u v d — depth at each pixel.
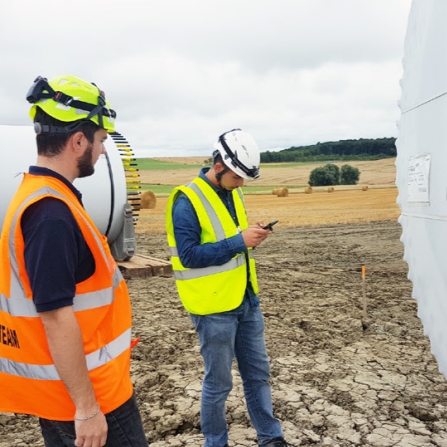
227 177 2.59
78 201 1.58
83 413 1.45
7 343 1.52
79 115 1.51
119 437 1.62
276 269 9.02
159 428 3.29
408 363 4.32
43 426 1.65
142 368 4.28
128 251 7.89
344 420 3.32
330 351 4.64
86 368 1.45
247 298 2.68
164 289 7.21
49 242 1.35
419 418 3.40
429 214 1.60
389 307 6.09
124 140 8.03
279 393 3.73
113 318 1.62
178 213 2.54
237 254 2.50
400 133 1.85
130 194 7.98
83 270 1.49
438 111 1.50
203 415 2.65
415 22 1.67
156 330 5.31
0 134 6.83
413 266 1.76
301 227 16.98
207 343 2.57
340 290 7.13
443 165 1.48
